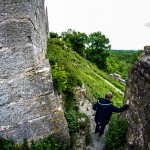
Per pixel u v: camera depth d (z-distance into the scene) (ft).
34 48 20.21
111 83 88.63
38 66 19.12
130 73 21.18
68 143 19.93
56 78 27.76
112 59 210.38
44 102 18.97
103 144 21.48
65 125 19.52
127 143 17.88
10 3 17.74
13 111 18.16
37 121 18.71
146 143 14.44
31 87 18.62
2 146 17.71
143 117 15.69
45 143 18.63
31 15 19.27
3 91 17.89
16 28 18.06
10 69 18.06
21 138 18.30
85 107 29.58
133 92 19.16
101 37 168.45
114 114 25.36
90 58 171.94
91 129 23.71
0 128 17.93
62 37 155.74
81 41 154.92
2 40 17.75
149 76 15.62
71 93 30.30
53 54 52.37
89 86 46.42
